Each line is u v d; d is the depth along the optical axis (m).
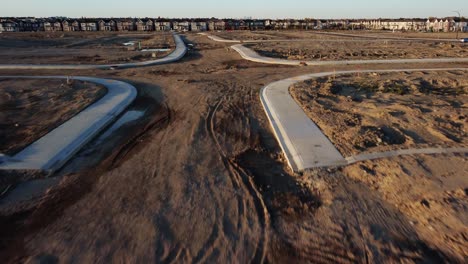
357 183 6.04
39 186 6.30
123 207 5.57
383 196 5.60
